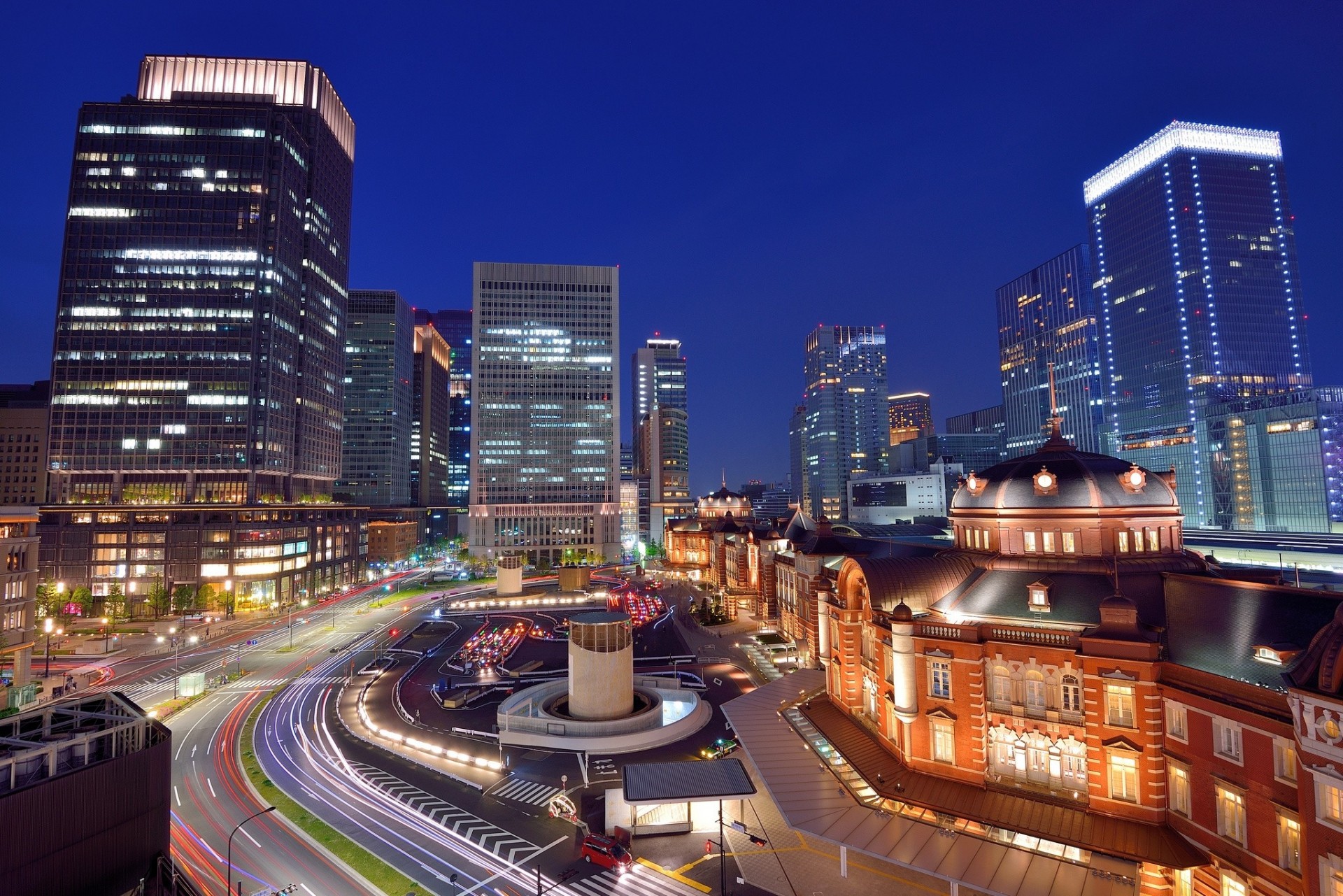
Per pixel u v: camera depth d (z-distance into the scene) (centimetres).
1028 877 3538
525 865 4672
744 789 4503
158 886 3809
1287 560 15812
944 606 5147
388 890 4362
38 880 3338
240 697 8850
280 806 5606
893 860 3712
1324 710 2802
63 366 16762
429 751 6850
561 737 6850
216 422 17012
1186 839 3544
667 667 9944
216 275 17338
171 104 17638
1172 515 5141
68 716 4144
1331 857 2761
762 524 17000
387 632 13062
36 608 12381
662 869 4566
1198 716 3525
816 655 8825
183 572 14912
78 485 16738
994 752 4325
